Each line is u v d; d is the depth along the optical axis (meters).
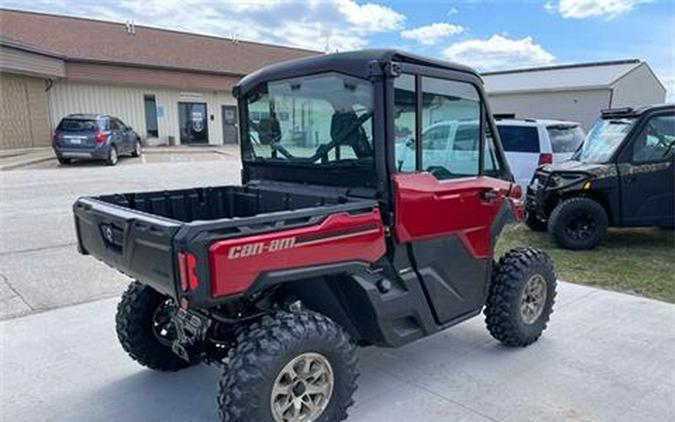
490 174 3.30
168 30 24.89
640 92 21.72
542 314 3.62
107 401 2.87
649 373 3.16
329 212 2.35
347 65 2.63
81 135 14.44
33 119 18.22
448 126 2.92
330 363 2.39
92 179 11.80
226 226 2.02
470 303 3.20
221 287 1.98
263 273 2.10
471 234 3.11
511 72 24.31
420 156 2.77
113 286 4.76
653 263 5.82
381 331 2.64
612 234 7.55
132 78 20.45
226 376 2.21
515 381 3.07
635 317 4.07
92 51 20.27
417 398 2.88
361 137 2.67
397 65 2.54
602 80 19.73
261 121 3.30
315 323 2.35
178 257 1.94
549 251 6.40
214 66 23.27
